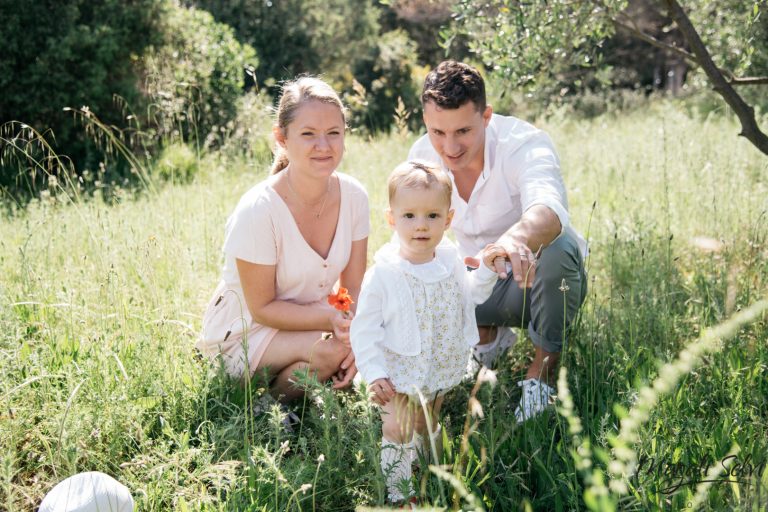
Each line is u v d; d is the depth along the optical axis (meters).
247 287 3.12
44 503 2.16
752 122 3.84
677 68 20.70
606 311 3.47
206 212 5.14
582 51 4.34
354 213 3.27
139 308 3.54
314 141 2.93
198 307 3.84
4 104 9.34
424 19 21.59
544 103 11.09
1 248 4.48
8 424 2.57
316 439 2.73
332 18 17.58
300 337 3.15
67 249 4.43
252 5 16.39
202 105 9.54
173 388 2.94
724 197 4.93
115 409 2.63
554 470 2.37
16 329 3.07
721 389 2.71
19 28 9.15
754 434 2.43
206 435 2.67
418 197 2.60
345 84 17.30
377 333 2.65
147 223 4.82
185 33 10.59
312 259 3.17
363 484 2.43
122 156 9.48
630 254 4.27
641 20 16.66
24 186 7.79
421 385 2.63
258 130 8.41
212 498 2.27
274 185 3.12
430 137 3.20
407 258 2.71
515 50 4.15
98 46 9.57
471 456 2.39
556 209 3.00
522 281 2.66
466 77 3.06
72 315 3.36
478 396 2.84
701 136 7.19
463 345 2.80
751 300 3.37
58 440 2.45
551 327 3.15
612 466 1.38
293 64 16.75
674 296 3.67
